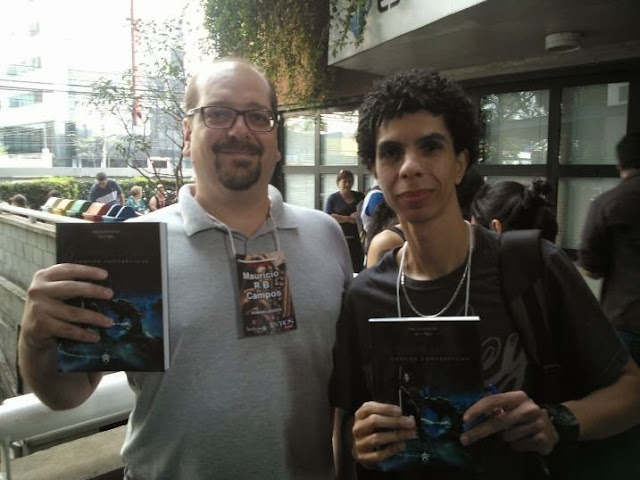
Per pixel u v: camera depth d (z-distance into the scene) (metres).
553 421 1.11
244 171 1.47
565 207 4.74
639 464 1.29
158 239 1.21
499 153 5.18
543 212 1.74
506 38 4.02
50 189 19.67
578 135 4.62
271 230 1.54
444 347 1.12
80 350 1.22
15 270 7.50
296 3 5.86
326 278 1.57
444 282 1.24
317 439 1.50
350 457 1.45
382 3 4.21
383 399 1.16
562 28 3.74
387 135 1.23
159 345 1.21
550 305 1.18
